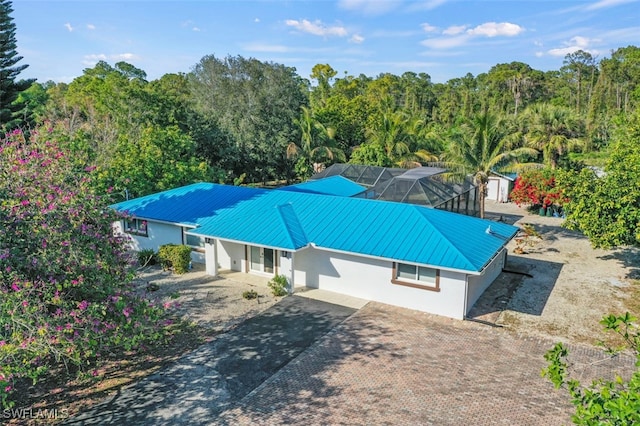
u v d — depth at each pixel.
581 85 105.50
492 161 31.00
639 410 5.06
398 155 51.38
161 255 23.98
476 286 19.55
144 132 36.25
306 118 53.66
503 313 18.59
